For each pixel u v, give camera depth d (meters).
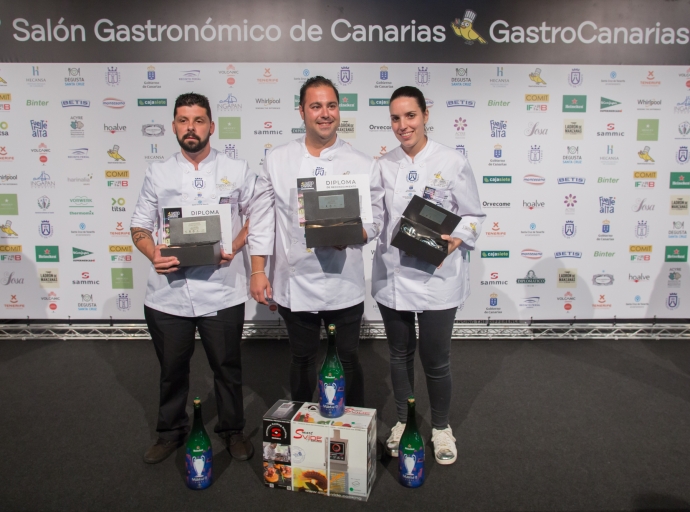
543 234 3.73
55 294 3.76
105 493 2.02
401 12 3.54
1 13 3.51
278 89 3.59
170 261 2.03
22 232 3.70
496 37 3.57
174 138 3.61
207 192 2.17
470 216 2.18
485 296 3.79
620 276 3.77
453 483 2.09
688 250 3.75
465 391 2.96
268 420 2.04
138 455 2.30
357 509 1.93
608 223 3.72
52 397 2.89
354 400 2.28
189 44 3.55
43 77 3.56
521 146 3.65
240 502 1.98
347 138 3.63
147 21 3.52
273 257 2.25
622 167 3.67
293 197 2.11
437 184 2.14
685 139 3.66
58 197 3.66
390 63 3.58
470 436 2.46
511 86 3.60
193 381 3.13
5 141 3.62
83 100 3.58
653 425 2.55
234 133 3.62
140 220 2.21
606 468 2.18
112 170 3.64
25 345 3.73
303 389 2.28
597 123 3.64
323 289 2.12
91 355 3.54
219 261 2.10
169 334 2.18
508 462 2.23
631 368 3.30
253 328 3.84
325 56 3.57
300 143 2.17
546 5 3.54
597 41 3.58
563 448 2.34
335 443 1.97
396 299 2.19
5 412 2.70
